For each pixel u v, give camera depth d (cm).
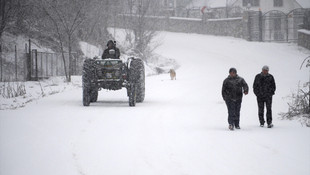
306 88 3316
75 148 1334
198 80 4562
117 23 7588
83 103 2438
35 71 4275
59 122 1842
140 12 7331
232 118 1747
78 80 4253
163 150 1318
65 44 5088
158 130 1684
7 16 4303
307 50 9031
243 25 10569
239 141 1486
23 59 4362
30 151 1294
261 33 10475
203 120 1988
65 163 1152
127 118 1988
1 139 1477
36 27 5022
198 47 9375
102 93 3325
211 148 1359
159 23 8231
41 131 1627
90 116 2030
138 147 1357
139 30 7281
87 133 1590
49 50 4822
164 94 3192
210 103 2645
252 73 5509
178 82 4309
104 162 1162
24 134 1564
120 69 2427
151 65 6712
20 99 2828
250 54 8556
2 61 4191
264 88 1834
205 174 1045
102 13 5872
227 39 10519
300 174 1058
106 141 1448
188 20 11719
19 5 4475
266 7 12312
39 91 3306
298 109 2208
